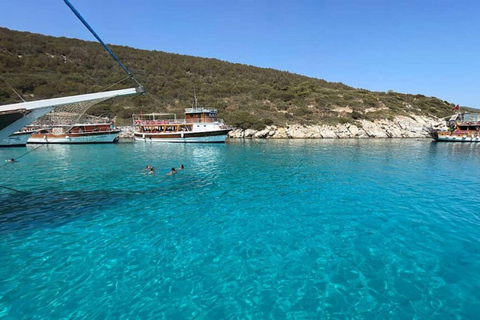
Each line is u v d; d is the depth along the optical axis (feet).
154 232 27.14
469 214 31.58
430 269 20.07
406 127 193.36
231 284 18.60
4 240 25.18
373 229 27.45
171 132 130.93
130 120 189.47
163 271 20.15
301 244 24.36
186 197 39.60
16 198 39.09
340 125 182.91
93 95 25.43
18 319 15.16
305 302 16.70
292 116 195.42
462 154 89.25
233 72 306.55
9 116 23.50
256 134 167.12
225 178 52.44
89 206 35.42
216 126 127.95
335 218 30.66
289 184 47.14
